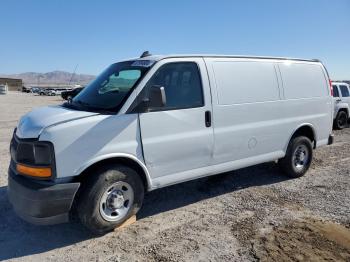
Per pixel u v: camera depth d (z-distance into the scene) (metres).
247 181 6.27
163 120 4.44
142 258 3.70
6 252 3.88
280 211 4.91
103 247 3.94
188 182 6.16
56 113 4.17
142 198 4.41
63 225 4.50
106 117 4.05
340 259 3.64
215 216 4.75
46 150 3.75
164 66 4.51
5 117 17.36
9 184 4.04
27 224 4.54
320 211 4.91
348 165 7.43
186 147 4.68
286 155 6.24
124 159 4.26
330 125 7.02
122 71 4.72
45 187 3.72
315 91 6.59
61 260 3.70
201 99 4.82
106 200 4.12
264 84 5.65
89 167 4.04
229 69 5.20
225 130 5.09
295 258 3.66
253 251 3.80
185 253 3.79
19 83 103.00
